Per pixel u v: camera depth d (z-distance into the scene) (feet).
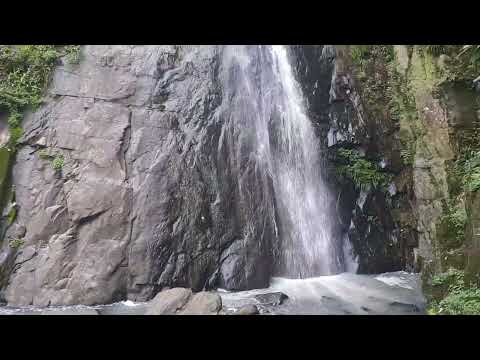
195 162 34.22
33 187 29.96
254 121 39.47
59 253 28.78
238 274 32.81
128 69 34.86
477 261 27.78
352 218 42.06
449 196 34.68
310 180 41.55
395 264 40.75
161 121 34.06
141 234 30.66
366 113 43.70
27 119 31.37
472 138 35.65
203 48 39.01
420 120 40.32
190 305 26.61
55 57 33.04
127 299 29.40
